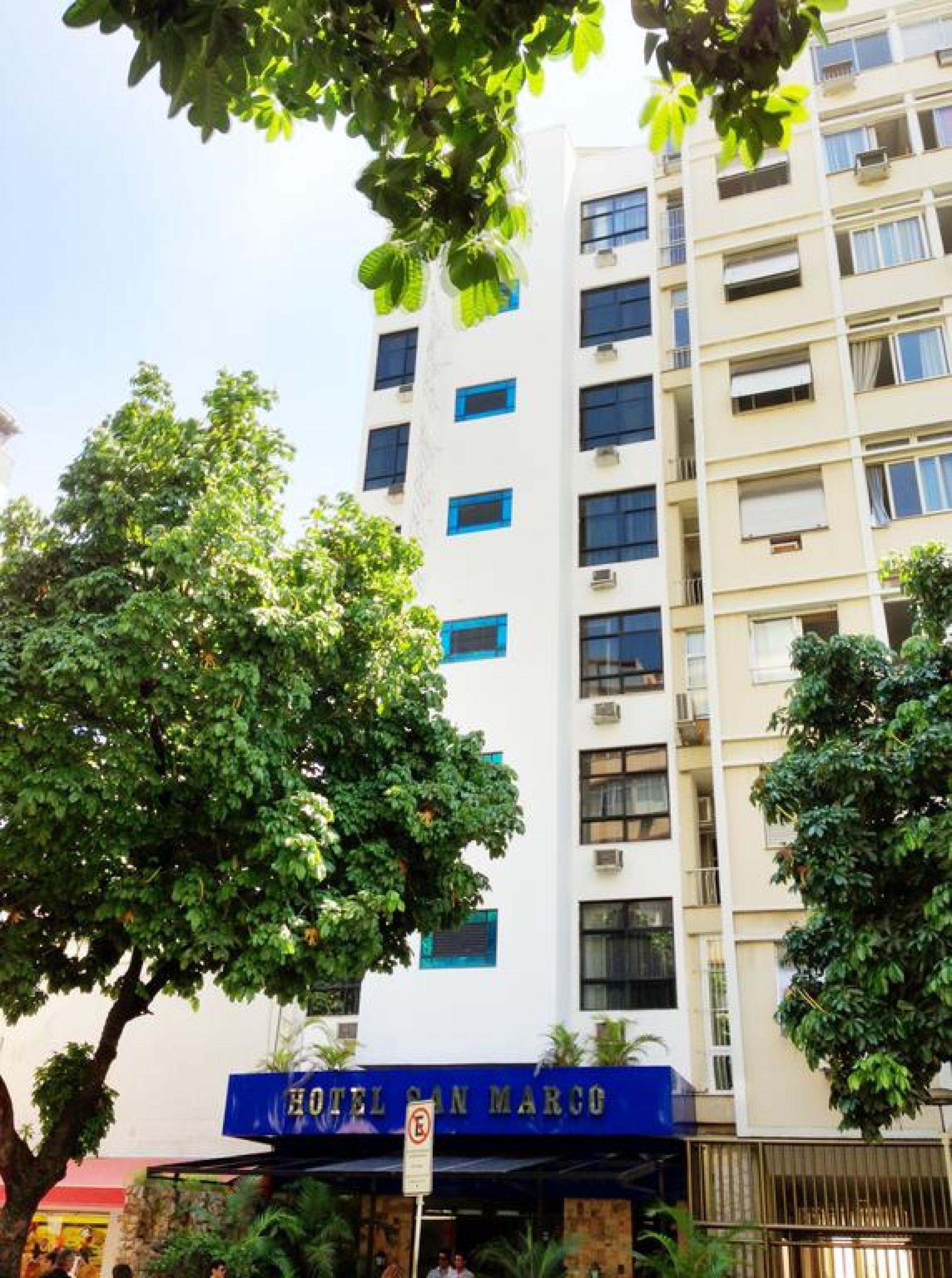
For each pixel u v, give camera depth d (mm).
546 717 22109
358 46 4453
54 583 12461
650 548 23609
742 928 18422
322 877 11500
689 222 24750
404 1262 18219
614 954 20375
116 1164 21766
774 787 13211
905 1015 11719
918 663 13195
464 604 23828
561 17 4582
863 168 23500
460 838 13617
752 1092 17281
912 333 22000
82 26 4004
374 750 13914
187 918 11445
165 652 11781
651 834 21125
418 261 4691
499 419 25609
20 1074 23938
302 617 12391
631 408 25250
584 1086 16719
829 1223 15688
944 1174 15523
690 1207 16172
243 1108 18797
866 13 25281
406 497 25672
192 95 4059
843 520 20797
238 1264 16094
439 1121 17234
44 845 11383
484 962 20484
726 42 4422
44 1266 20594
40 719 11148
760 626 20656
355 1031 20984
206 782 11727
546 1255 14953
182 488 12969
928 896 12398
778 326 22906
